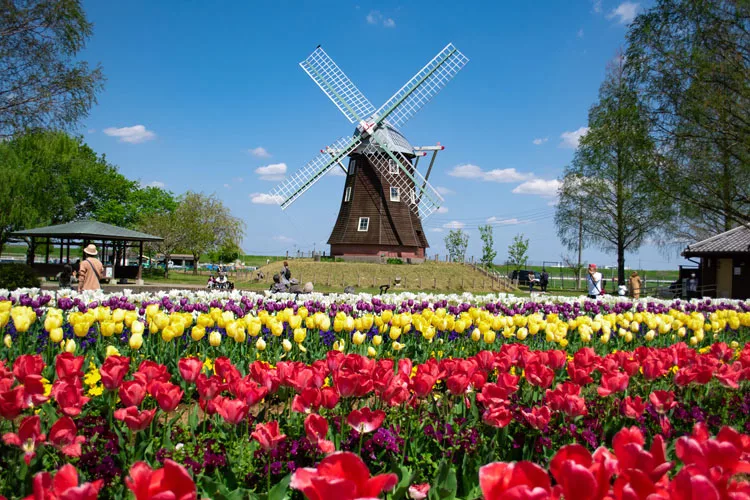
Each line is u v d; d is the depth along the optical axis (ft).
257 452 12.10
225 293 45.14
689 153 65.05
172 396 11.58
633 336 33.53
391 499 10.78
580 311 44.70
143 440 12.51
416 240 156.87
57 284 111.45
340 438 13.07
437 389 19.75
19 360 13.19
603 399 17.04
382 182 152.46
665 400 14.26
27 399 11.50
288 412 15.47
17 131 67.46
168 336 19.62
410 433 14.20
